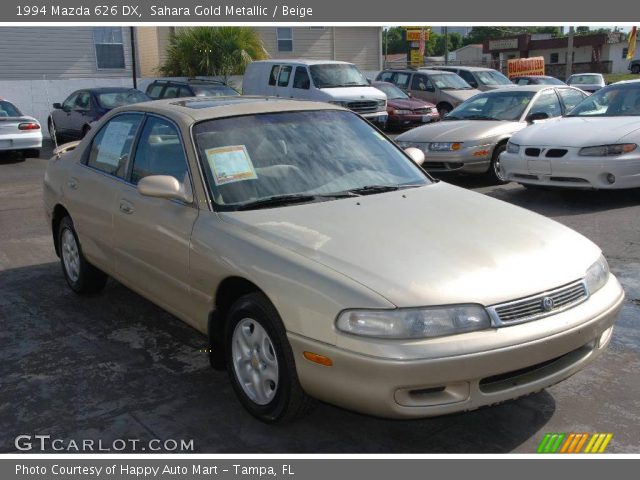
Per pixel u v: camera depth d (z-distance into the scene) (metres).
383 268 3.24
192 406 3.93
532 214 4.12
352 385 3.10
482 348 3.04
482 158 10.38
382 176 4.51
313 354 3.19
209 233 3.85
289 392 3.41
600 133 8.59
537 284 3.27
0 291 6.03
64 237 5.86
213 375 4.33
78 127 17.36
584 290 3.46
